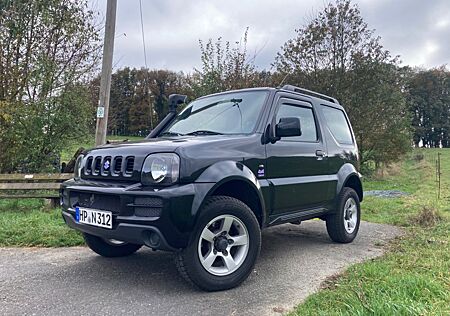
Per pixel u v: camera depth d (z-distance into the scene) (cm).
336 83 1791
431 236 558
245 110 438
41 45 1084
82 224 356
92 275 391
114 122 2108
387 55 1816
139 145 354
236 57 1602
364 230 639
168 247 313
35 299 327
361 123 1820
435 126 5453
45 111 1057
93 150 385
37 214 698
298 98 488
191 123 466
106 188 335
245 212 360
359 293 303
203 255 343
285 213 436
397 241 550
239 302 322
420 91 5406
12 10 1034
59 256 462
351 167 563
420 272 373
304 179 457
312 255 478
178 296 335
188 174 322
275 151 414
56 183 796
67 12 1093
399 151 2031
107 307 311
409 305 272
